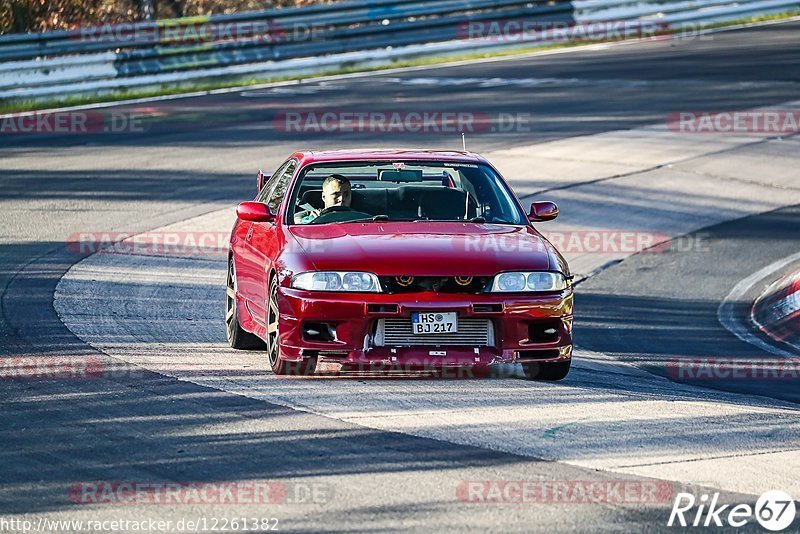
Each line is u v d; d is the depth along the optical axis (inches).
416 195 1184.8
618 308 1646.2
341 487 751.7
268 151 2583.7
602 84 3442.4
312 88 3486.7
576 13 4276.6
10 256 1734.7
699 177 2443.4
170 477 774.5
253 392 1004.6
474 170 1229.7
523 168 2471.7
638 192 2331.4
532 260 1057.5
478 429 890.7
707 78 3491.6
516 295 1031.0
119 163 2497.5
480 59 4028.1
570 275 1098.7
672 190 2352.4
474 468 794.2
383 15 3880.4
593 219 2155.5
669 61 3818.9
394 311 1011.9
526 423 912.9
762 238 2049.7
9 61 3235.7
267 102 3235.7
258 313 1162.6
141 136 2795.3
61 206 2118.6
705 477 791.7
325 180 1179.9
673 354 1393.9
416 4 3939.5
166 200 2174.0
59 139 2780.5
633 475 790.5
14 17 3937.0
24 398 984.9
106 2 4119.1
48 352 1171.9
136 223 1999.3
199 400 973.2
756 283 1785.2
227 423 900.6
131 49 3432.6
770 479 792.3
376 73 3769.7
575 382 1121.4
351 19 3816.4
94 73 3363.7
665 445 866.8
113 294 1510.8
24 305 1413.6
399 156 1235.9
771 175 2466.8
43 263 1692.9
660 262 1908.2
